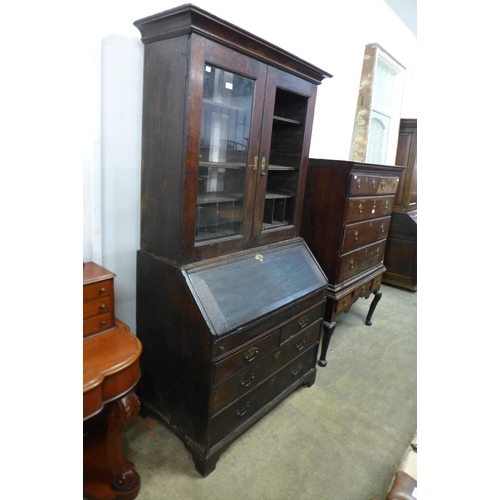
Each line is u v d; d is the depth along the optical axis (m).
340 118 2.94
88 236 1.52
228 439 1.55
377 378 2.27
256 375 1.63
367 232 2.44
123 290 1.71
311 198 2.26
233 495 1.43
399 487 0.86
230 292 1.51
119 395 1.20
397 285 3.88
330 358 2.47
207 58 1.31
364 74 3.02
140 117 1.58
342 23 2.70
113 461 1.31
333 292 2.22
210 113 1.44
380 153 3.45
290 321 1.76
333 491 1.48
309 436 1.76
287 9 2.20
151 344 1.64
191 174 1.39
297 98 1.89
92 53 1.37
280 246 1.91
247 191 1.63
